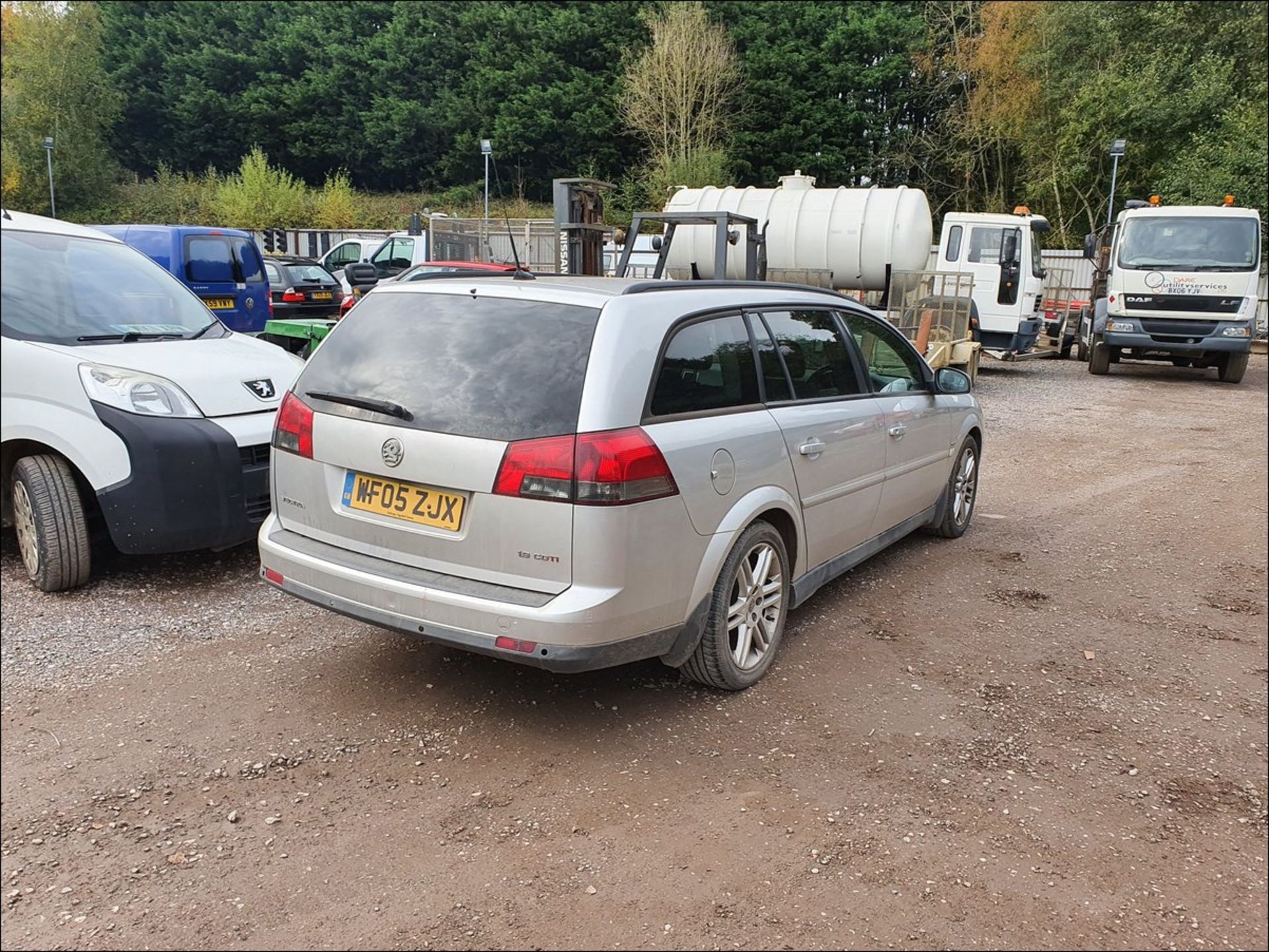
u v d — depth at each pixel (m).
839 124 36.44
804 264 15.88
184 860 2.71
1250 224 15.39
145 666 4.01
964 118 33.53
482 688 3.88
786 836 2.91
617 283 3.67
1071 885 2.73
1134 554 6.23
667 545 3.28
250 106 44.72
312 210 37.97
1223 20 26.86
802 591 4.27
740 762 3.35
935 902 2.62
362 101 46.59
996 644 4.57
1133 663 4.41
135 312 5.57
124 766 3.21
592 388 3.15
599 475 3.05
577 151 41.50
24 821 2.87
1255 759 3.52
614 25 42.47
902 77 36.50
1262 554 6.30
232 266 11.62
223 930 2.43
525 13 43.59
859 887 2.67
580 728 3.56
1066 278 23.66
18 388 4.78
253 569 5.33
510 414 3.19
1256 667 4.40
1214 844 2.97
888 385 5.13
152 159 47.03
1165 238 15.74
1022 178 32.94
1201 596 5.41
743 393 3.81
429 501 3.33
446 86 45.94
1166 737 3.68
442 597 3.20
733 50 37.41
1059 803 3.17
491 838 2.85
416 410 3.36
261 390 5.13
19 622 4.47
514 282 3.61
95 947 2.35
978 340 16.62
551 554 3.10
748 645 3.89
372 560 3.48
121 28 46.59
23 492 4.84
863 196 15.52
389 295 3.75
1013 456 9.70
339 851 2.77
